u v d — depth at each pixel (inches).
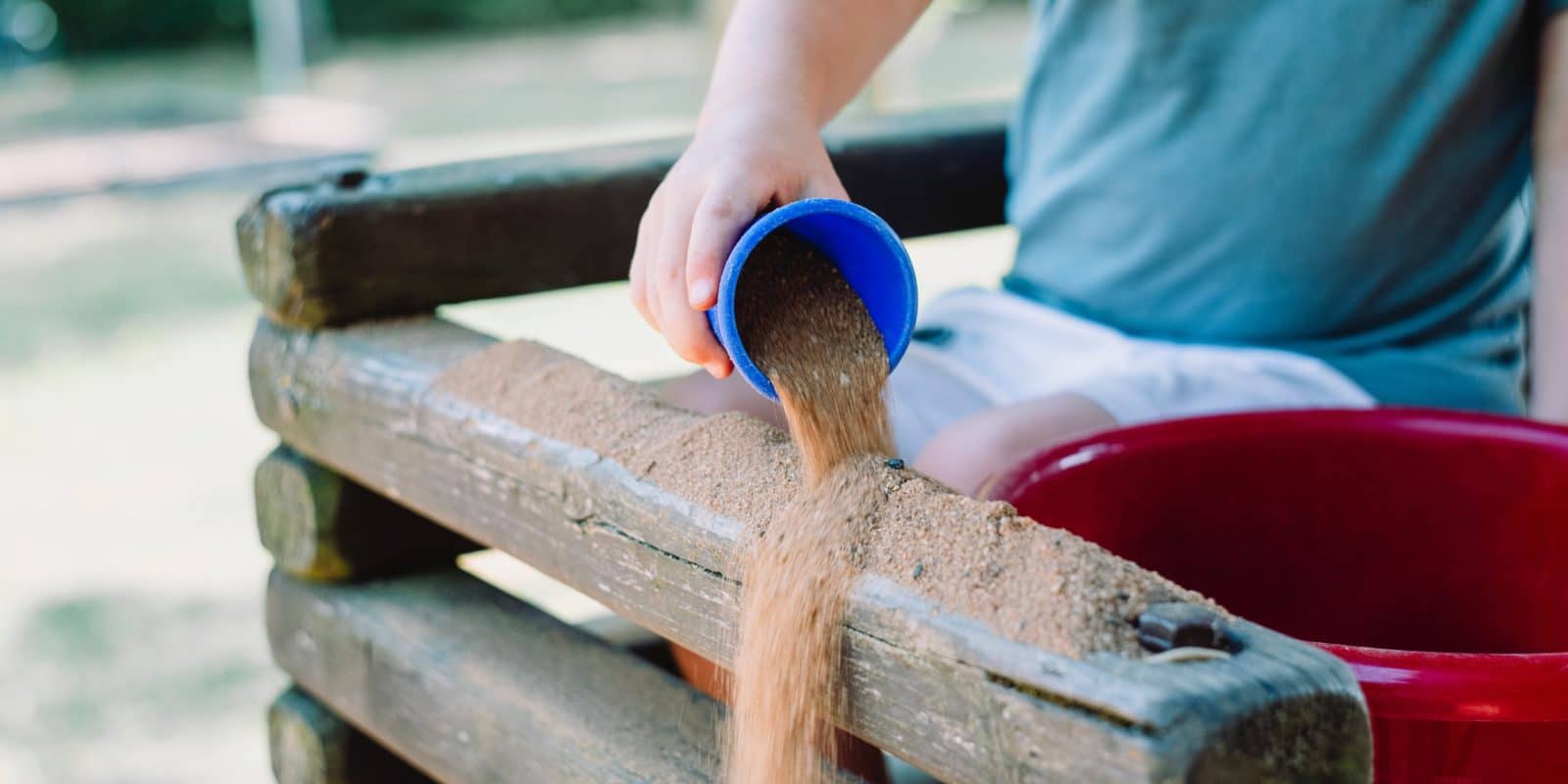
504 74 514.9
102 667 115.9
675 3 721.0
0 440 173.9
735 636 35.8
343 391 55.6
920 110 81.9
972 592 30.2
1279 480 48.5
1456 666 31.9
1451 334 61.4
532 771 48.0
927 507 33.2
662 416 42.9
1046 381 61.1
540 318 209.9
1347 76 57.9
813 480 35.6
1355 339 60.8
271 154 332.8
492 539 47.2
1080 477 45.6
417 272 60.8
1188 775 25.3
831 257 42.3
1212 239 60.8
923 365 63.7
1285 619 49.6
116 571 135.2
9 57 615.8
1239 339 61.4
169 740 104.4
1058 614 28.6
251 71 555.5
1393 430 48.2
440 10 692.1
